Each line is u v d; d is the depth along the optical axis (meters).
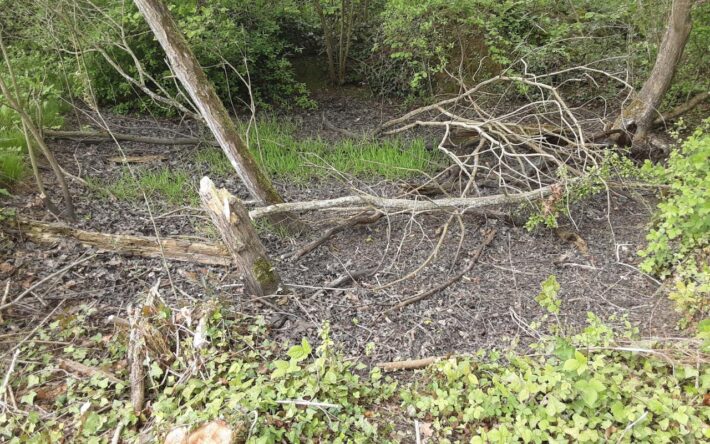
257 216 4.28
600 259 4.35
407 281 4.15
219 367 3.01
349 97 8.56
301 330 3.54
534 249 4.55
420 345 3.51
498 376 3.00
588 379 2.80
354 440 2.66
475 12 7.12
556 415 2.73
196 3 6.70
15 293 3.65
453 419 2.82
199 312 3.29
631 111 5.95
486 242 4.59
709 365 2.91
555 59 7.18
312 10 8.72
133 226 4.60
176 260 4.15
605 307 3.80
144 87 5.43
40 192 4.90
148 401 2.91
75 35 5.28
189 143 6.46
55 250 4.06
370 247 4.60
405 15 7.10
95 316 3.54
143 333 3.06
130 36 6.27
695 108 6.72
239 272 3.99
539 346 3.22
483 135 5.25
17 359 3.12
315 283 4.09
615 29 7.23
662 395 2.75
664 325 3.53
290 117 7.73
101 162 5.85
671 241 4.21
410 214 5.04
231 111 7.75
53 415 2.84
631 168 4.70
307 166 6.00
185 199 5.18
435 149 6.33
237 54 7.31
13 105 4.27
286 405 2.80
